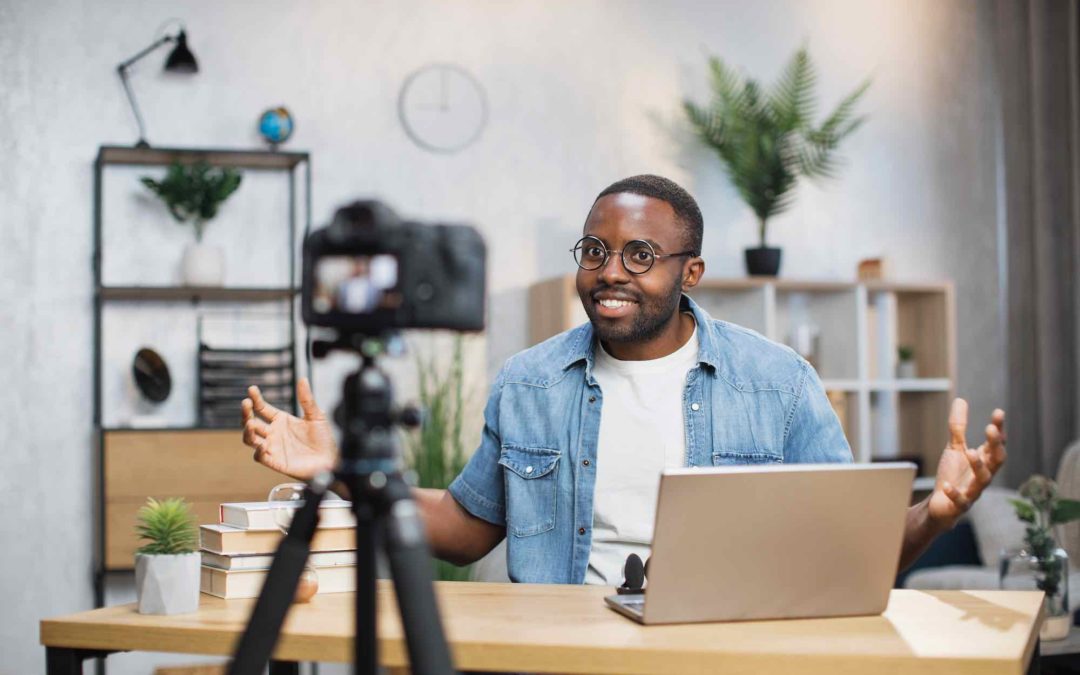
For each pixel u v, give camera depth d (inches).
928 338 184.9
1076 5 181.9
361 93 166.7
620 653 49.6
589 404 76.1
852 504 54.1
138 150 150.4
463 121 170.6
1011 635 52.0
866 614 56.1
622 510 74.1
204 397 154.2
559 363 78.2
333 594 63.7
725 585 53.8
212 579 63.4
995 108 198.7
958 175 195.9
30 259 154.2
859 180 190.2
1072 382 185.6
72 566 153.6
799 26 187.8
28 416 153.3
